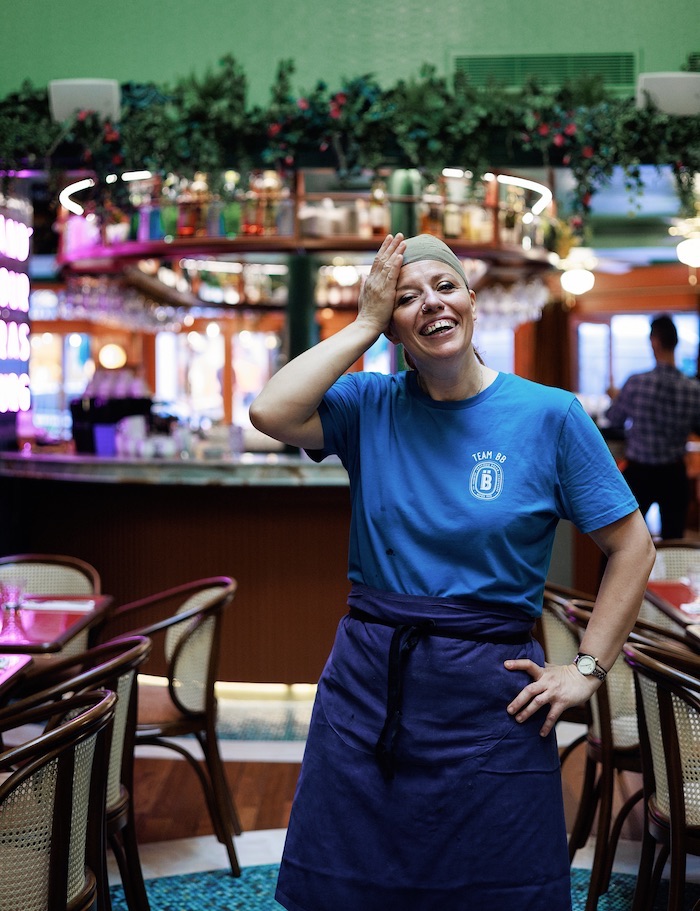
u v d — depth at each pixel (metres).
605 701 3.01
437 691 1.81
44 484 5.85
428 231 5.62
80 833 2.19
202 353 13.08
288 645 5.49
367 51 5.82
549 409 1.86
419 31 5.82
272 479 5.38
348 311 9.36
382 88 5.79
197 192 5.46
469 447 1.86
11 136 4.97
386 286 1.88
